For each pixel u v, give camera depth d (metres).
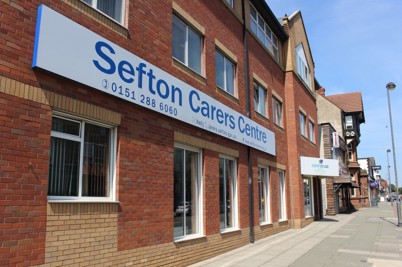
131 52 7.96
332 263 9.92
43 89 5.89
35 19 5.87
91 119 6.86
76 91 6.48
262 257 10.62
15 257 5.23
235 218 12.63
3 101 5.31
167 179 8.81
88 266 6.38
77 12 6.67
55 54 6.04
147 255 7.86
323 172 19.97
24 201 5.44
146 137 8.20
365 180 51.59
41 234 5.61
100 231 6.70
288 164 19.05
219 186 11.66
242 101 13.80
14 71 5.49
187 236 9.73
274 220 16.16
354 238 15.00
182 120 9.51
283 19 20.11
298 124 20.11
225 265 9.45
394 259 10.55
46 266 5.65
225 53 12.84
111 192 7.27
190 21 10.64
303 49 23.39
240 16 14.38
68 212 6.09
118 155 7.36
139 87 7.98
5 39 5.42
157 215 8.31
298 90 20.78
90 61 6.72
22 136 5.51
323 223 21.67
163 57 9.16
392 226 20.06
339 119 42.75
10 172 5.30
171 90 9.16
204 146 10.64
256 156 14.71
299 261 10.14
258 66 15.91
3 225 5.13
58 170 6.26
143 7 8.56
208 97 10.98
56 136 6.25
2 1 5.44
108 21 7.39
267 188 16.09
